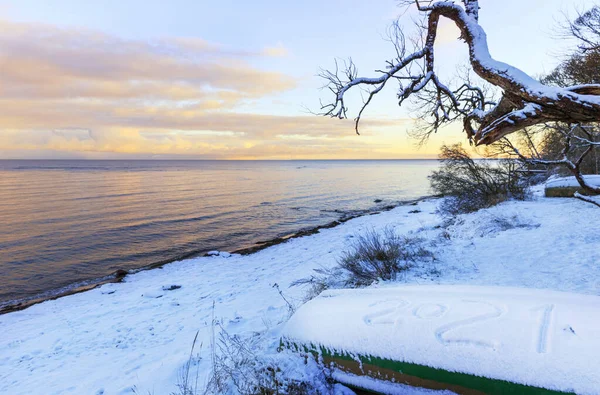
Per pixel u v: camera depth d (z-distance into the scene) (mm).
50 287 14867
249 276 13984
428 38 4898
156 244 22344
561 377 1549
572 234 8945
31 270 17141
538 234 9570
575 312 2059
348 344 2137
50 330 9664
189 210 36562
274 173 136375
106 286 14047
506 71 3430
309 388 2141
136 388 4910
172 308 10516
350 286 7945
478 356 1772
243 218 31719
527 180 18703
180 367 5121
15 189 60750
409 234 15141
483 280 6938
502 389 1636
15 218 31516
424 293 2670
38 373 6902
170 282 14070
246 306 9523
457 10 4098
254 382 2529
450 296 2523
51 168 188375
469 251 9031
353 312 2445
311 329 2396
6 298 13695
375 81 4934
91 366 6859
